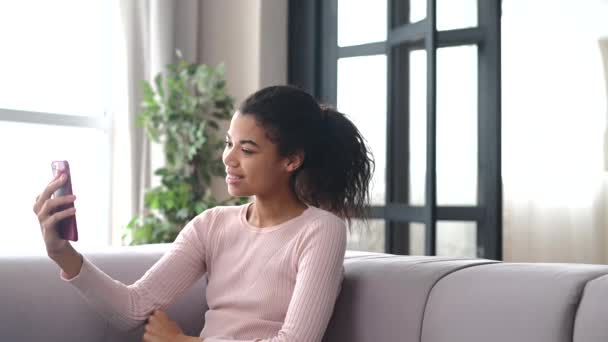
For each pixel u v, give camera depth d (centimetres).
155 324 149
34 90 379
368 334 144
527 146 523
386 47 364
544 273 127
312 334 138
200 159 383
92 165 398
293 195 157
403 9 353
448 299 134
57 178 133
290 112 153
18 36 373
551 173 520
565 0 521
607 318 111
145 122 371
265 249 152
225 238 159
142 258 172
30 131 377
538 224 521
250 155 150
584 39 524
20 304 154
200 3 426
